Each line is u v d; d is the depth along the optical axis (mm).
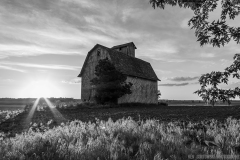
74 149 3566
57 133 4965
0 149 3621
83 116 12172
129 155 3494
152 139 4371
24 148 3766
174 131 5172
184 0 4395
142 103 32500
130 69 31141
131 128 5418
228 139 4270
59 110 18750
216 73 4074
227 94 3961
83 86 30766
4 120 10703
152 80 36594
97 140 4082
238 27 4105
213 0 4352
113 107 24719
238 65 4031
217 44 4156
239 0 4125
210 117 10719
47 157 3293
